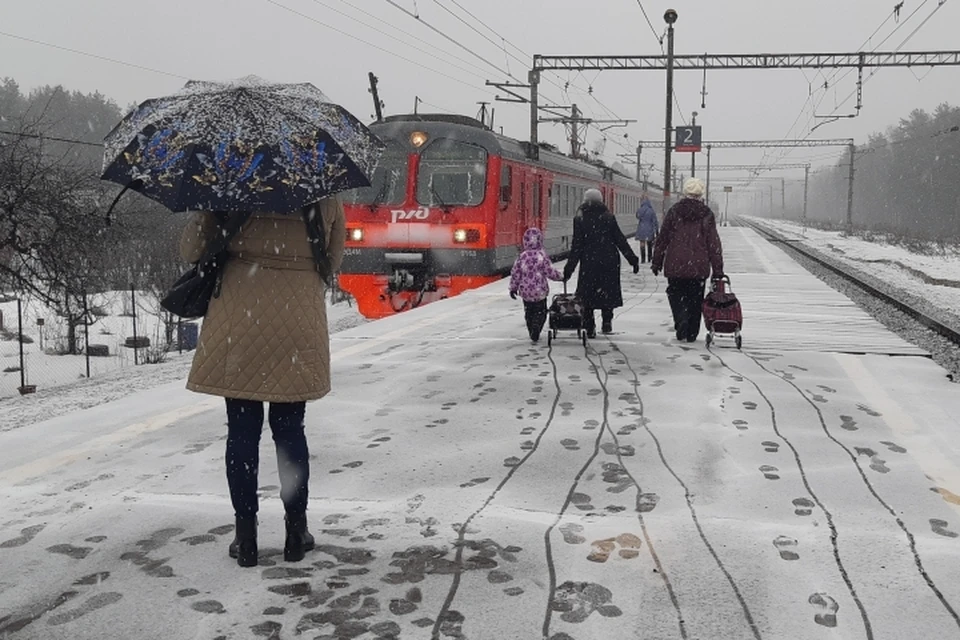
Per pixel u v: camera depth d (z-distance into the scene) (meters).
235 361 3.12
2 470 4.46
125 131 3.13
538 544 3.43
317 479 4.28
